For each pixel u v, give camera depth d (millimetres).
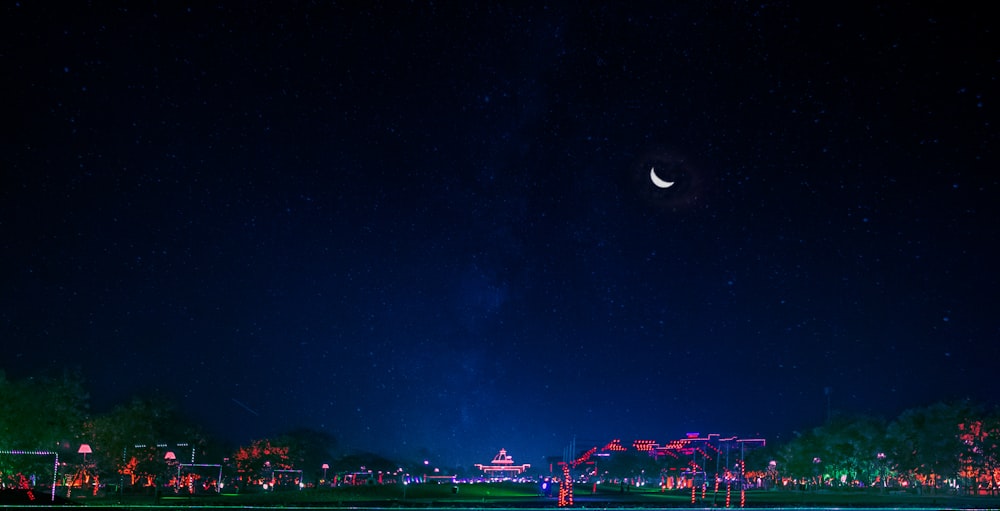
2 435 90625
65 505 62281
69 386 98312
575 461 93062
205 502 87188
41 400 95312
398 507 82375
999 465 134750
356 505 86625
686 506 93688
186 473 143000
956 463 137250
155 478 130625
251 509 68938
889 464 152375
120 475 124938
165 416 132000
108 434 118875
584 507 87688
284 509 69375
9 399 92000
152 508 66375
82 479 116500
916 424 147250
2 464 91562
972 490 148875
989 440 134125
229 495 115625
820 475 171750
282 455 191625
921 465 144250
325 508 73375
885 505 97625
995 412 136750
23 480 97750
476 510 74812
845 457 159625
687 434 96062
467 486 142250
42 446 93750
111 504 78500
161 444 127500
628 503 100875
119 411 123500
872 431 157875
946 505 97875
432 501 98250
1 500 60531
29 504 61438
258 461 188125
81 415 99375
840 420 166500
